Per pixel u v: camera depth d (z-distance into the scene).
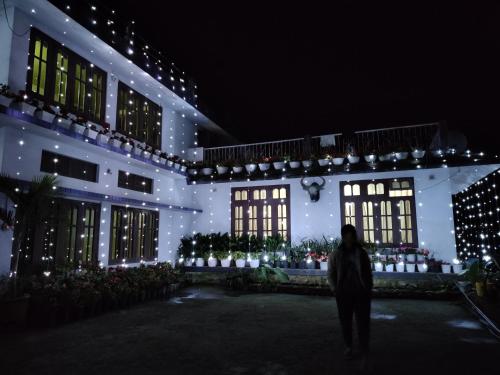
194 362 4.38
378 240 10.76
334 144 12.07
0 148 6.82
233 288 10.20
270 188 12.20
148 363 4.34
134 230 10.46
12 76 7.09
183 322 6.43
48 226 7.62
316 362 4.38
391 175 10.86
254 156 13.29
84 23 8.06
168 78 11.53
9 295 5.85
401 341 5.26
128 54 9.61
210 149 13.98
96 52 9.23
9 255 6.73
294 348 4.94
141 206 10.51
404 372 4.04
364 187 11.14
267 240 11.14
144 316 6.89
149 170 11.34
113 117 9.89
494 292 7.17
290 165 11.67
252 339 5.37
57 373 4.01
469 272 7.87
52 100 8.02
